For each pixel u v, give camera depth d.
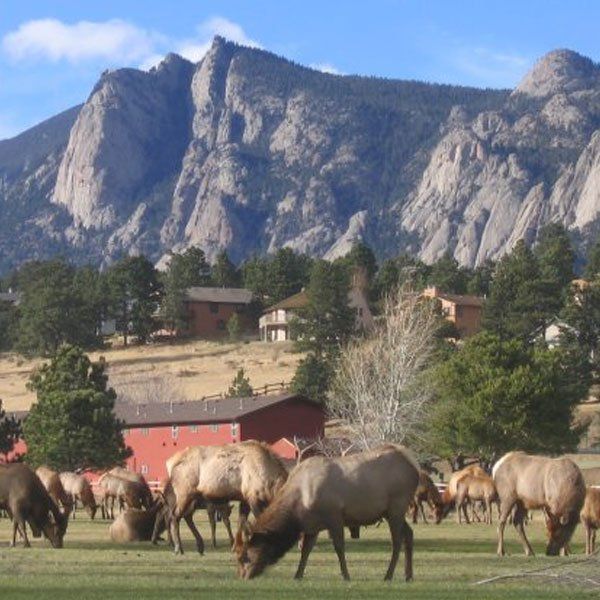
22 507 36.50
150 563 30.08
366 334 151.62
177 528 34.56
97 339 183.62
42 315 180.25
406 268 191.88
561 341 125.31
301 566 25.86
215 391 144.50
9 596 22.22
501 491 33.94
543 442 82.94
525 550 34.72
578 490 33.09
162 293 195.00
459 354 87.94
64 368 89.38
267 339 186.88
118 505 75.12
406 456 26.03
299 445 94.12
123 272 190.38
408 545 25.91
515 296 142.62
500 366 83.88
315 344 158.88
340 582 24.84
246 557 25.86
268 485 33.03
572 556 33.16
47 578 25.72
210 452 34.19
